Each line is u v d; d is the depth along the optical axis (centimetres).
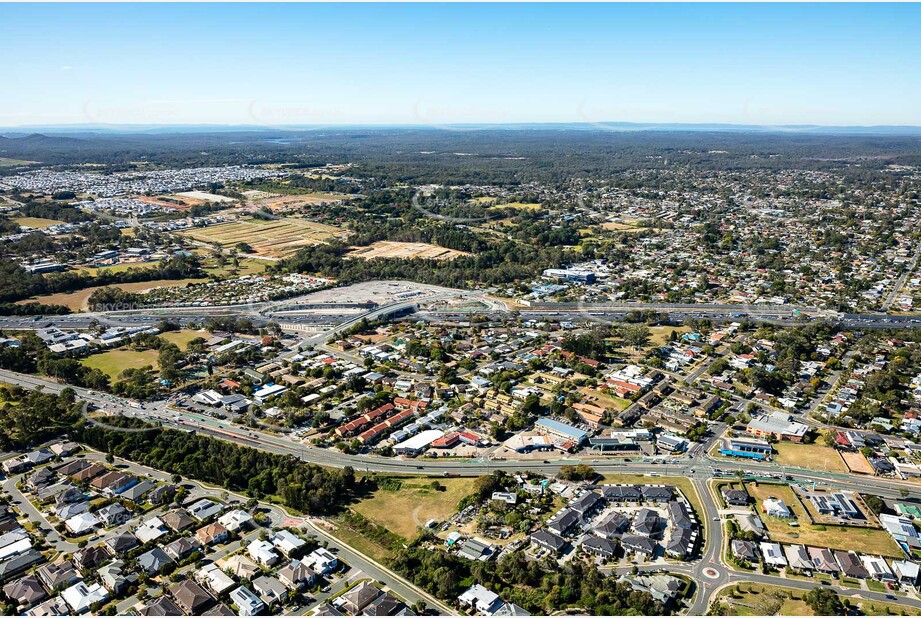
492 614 14575
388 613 14462
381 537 17412
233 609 14825
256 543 16912
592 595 14912
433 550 16738
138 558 16388
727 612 14450
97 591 15200
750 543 16700
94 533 17588
